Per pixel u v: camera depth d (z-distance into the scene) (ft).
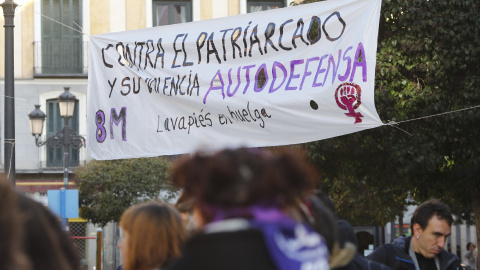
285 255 8.40
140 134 33.22
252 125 30.89
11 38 46.29
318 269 8.63
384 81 46.96
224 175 8.63
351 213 87.97
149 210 15.37
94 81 34.50
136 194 94.79
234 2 108.37
